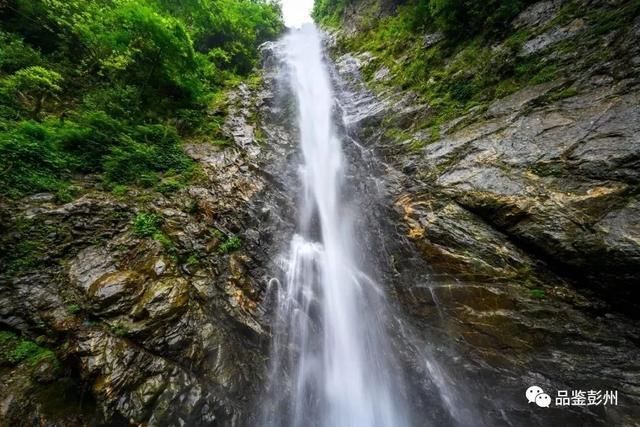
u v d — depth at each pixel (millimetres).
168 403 3932
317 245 7652
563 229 4488
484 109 7176
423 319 5590
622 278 3959
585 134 4984
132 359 4039
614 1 6121
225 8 17000
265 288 6145
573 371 4199
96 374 3768
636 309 4035
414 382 5387
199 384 4305
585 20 6414
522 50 7164
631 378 3848
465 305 5184
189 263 5527
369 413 5418
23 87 6531
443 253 5637
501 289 4918
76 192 5664
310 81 14664
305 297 6551
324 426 5203
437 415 5133
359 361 5906
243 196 7750
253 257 6527
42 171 5586
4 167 5094
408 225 6418
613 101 5012
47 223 4883
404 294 5941
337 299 6793
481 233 5453
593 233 4188
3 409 3287
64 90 7539
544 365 4402
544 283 4672
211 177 7719
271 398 4953
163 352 4301
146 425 3678
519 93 6672
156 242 5418
